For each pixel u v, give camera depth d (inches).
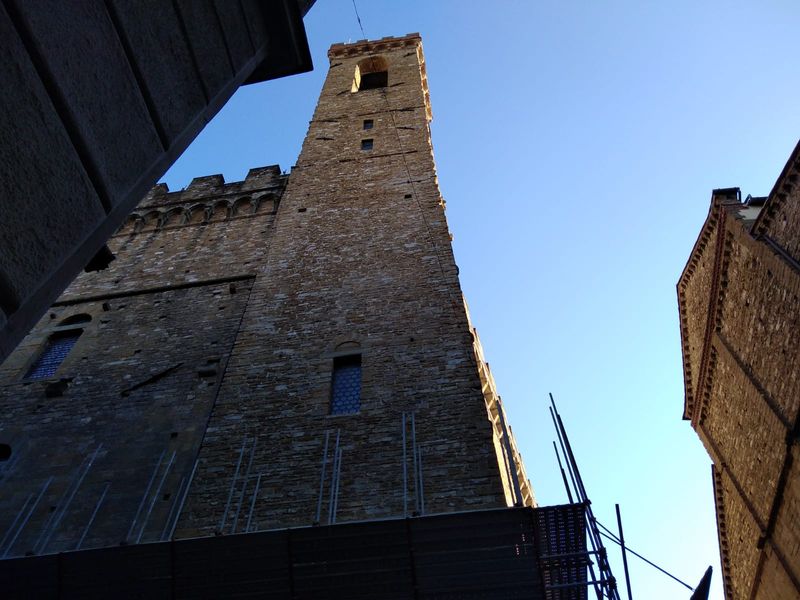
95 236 201.9
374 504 436.8
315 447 493.7
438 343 581.9
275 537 362.0
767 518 917.2
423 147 1027.9
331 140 1103.6
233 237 917.8
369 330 615.2
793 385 817.5
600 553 362.6
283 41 346.3
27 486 521.7
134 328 722.8
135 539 453.7
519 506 361.1
